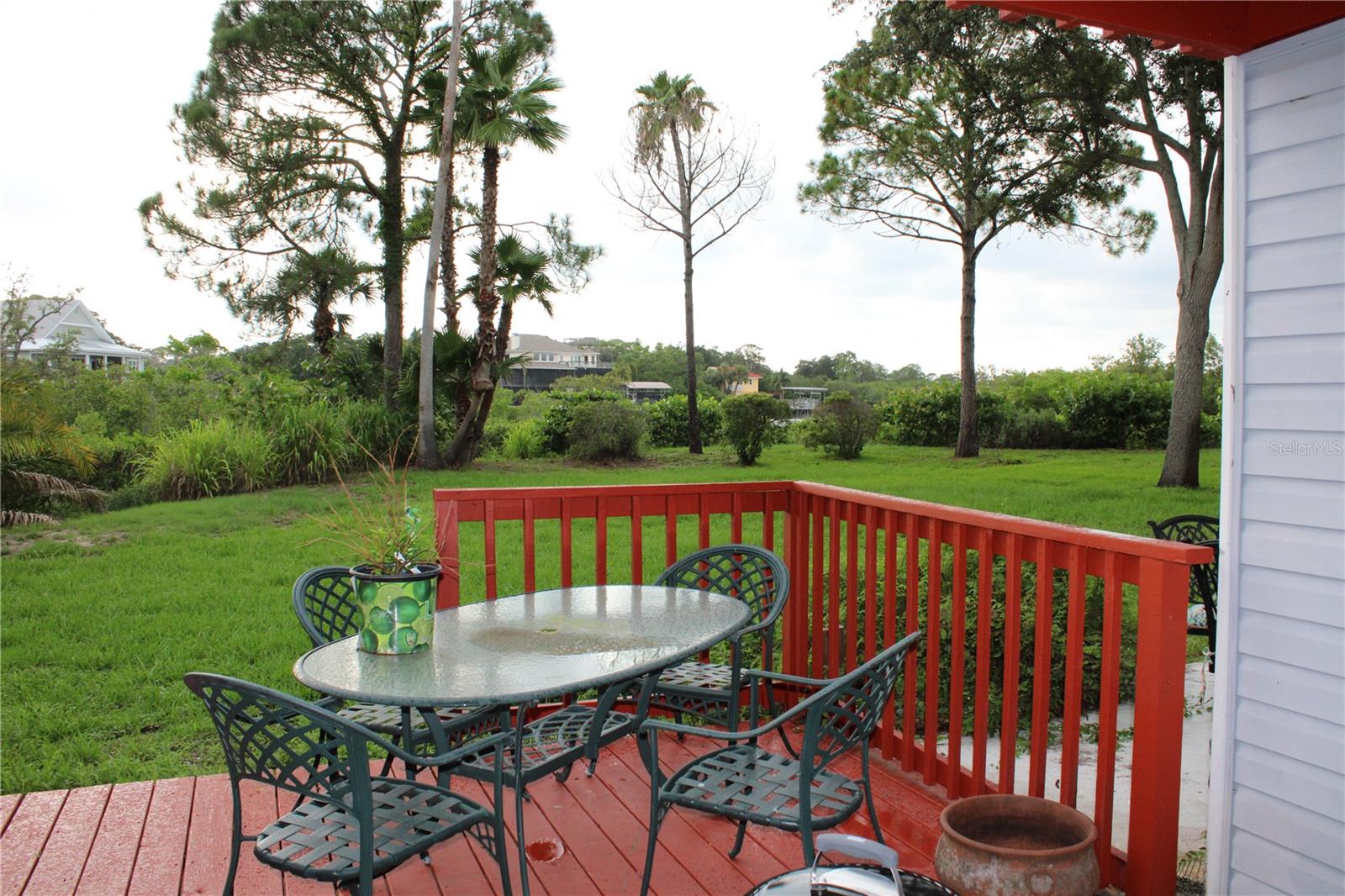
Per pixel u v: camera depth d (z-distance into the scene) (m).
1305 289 2.10
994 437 21.55
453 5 15.30
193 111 16.89
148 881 2.46
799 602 3.75
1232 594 2.26
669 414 22.19
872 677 2.08
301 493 12.74
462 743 2.64
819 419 18.89
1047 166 15.62
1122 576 2.31
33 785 3.76
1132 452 19.48
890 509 3.19
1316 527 2.09
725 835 2.73
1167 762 2.17
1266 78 2.17
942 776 3.07
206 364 21.70
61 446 11.16
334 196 19.28
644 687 2.54
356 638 2.48
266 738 1.87
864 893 1.58
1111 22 2.07
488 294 16.02
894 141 17.17
